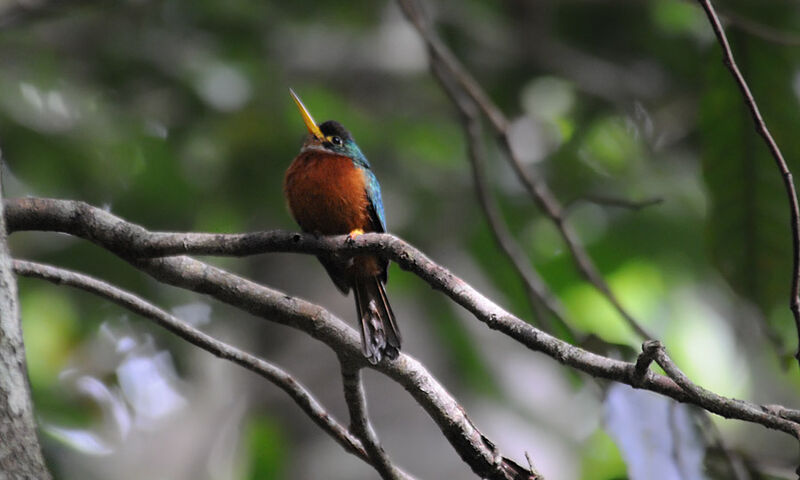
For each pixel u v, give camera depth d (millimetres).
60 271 5277
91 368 11766
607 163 13250
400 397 8797
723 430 11906
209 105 11734
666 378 4324
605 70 14555
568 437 9656
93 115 11078
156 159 11273
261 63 12422
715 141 7180
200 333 5348
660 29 14492
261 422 9617
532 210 12047
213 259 11281
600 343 6812
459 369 9367
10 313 3975
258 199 11320
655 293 12367
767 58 7082
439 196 11305
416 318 9531
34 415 3922
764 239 7117
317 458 8977
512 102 14547
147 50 12273
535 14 14742
